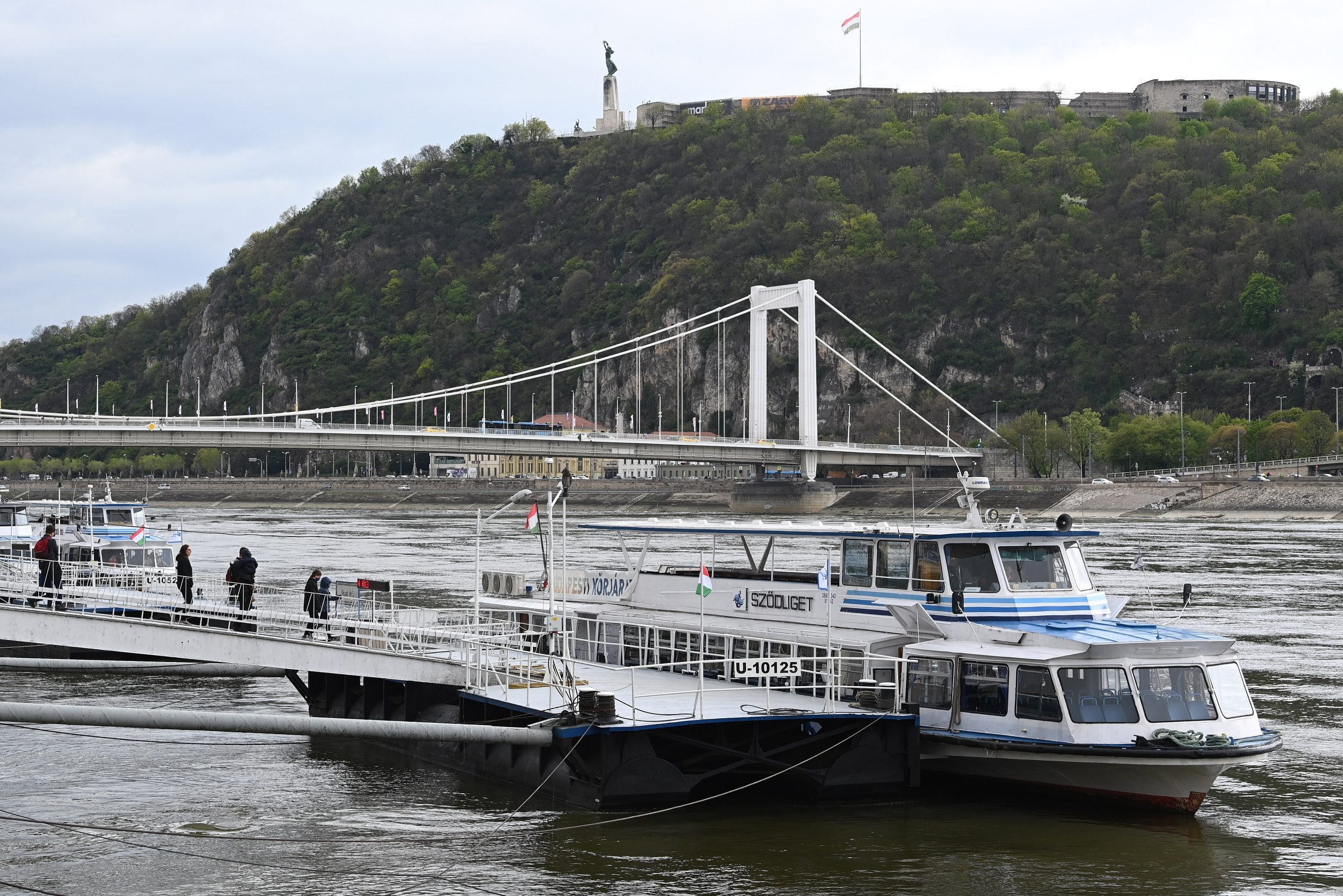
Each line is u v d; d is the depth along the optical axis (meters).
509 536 131.88
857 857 24.45
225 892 22.94
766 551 34.03
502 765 29.70
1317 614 61.91
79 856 24.91
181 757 33.19
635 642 34.47
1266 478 174.88
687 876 23.42
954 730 27.75
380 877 23.56
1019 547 29.05
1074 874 23.59
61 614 32.09
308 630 34.56
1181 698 26.53
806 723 27.62
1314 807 28.17
